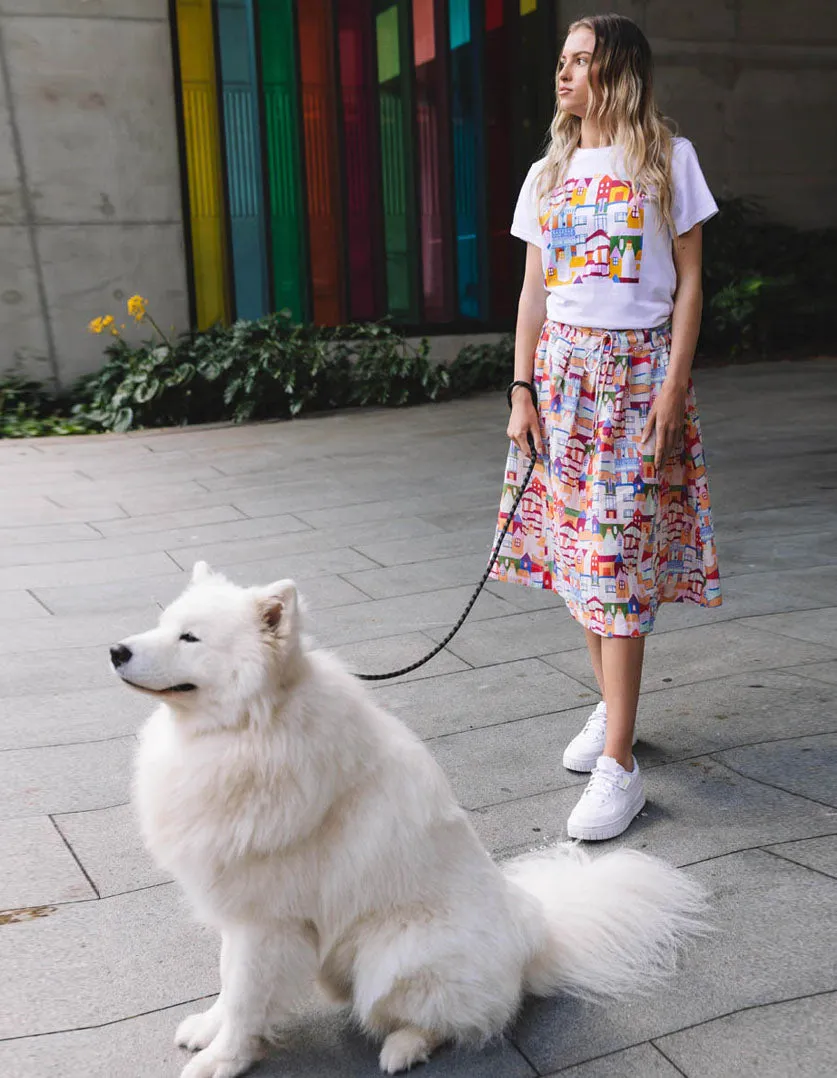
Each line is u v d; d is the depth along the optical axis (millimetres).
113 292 11336
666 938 2445
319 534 6508
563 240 3098
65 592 5527
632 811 3082
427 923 2150
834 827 2988
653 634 4648
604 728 3449
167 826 2127
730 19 13375
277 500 7422
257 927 2160
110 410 10516
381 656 4512
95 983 2492
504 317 13078
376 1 11852
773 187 14086
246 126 11594
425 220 12562
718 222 13422
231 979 2172
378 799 2166
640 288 3033
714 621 4730
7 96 10633
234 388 10469
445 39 12203
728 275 13281
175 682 2051
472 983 2146
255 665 2057
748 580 5246
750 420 9320
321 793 2088
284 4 11500
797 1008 2271
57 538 6598
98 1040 2297
